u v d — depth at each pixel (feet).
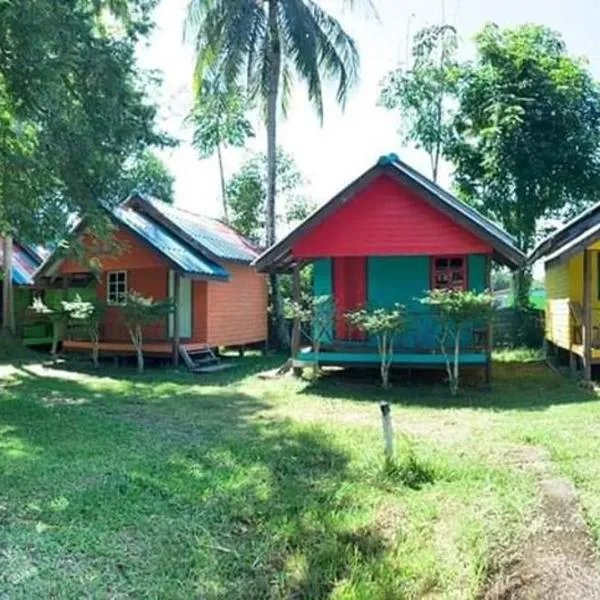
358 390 42.11
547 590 13.28
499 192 74.95
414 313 43.78
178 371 52.54
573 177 73.20
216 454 25.05
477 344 45.39
